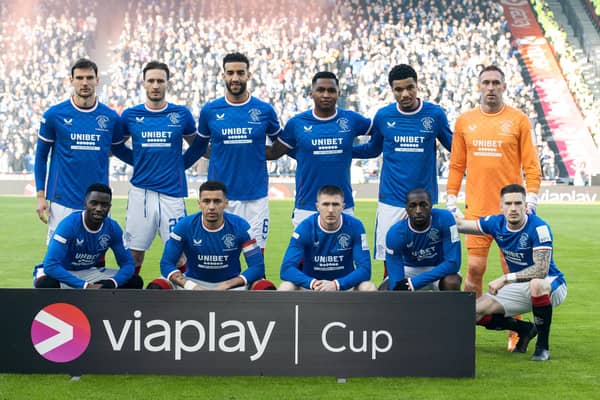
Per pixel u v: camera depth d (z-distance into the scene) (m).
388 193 7.77
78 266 7.16
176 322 5.76
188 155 8.30
